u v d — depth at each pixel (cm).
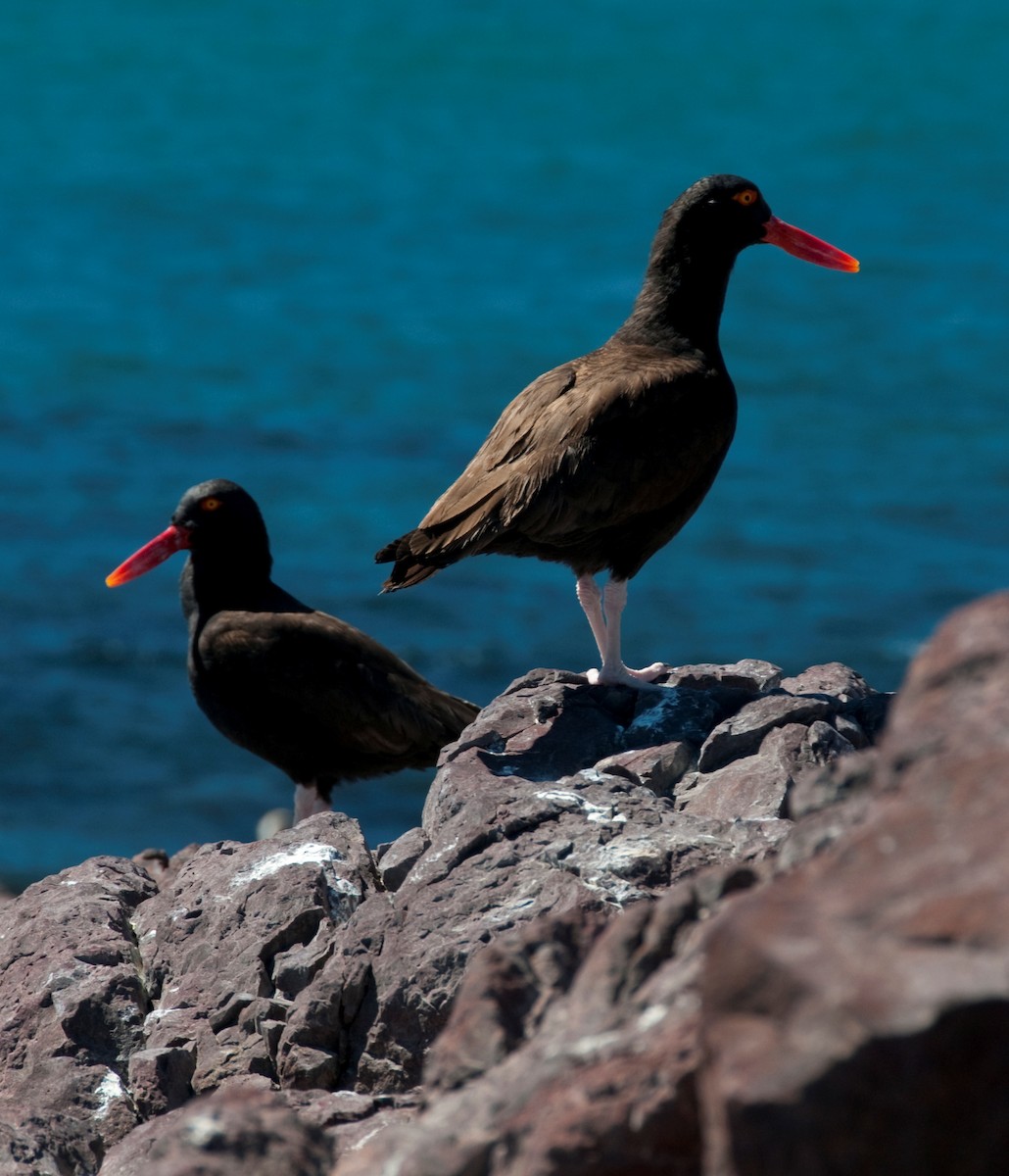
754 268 5381
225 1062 614
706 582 2638
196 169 7419
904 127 8419
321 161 7656
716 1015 309
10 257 5569
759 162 7556
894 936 306
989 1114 288
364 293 5084
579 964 458
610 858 624
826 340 4441
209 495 995
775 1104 292
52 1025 651
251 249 5772
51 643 2339
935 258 5506
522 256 5662
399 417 3644
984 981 288
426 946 607
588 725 762
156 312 4788
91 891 748
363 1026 605
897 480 3200
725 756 720
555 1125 355
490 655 2316
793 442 3472
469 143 8125
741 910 322
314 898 673
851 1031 291
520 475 786
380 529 2844
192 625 1016
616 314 4819
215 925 681
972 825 328
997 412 3734
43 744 2039
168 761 2012
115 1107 611
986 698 362
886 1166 292
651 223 6209
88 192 6806
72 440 3394
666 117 8869
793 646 2403
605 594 823
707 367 840
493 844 655
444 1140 378
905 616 2516
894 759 362
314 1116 549
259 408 3706
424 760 1000
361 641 988
